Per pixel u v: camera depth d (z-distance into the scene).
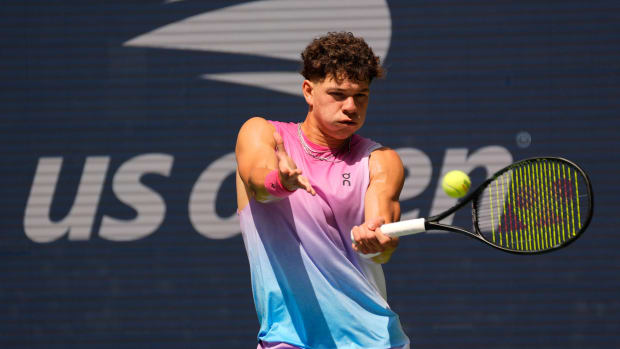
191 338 27.61
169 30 27.88
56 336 27.80
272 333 10.12
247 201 10.33
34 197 27.84
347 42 9.70
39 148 27.92
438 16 27.38
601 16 27.02
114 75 27.94
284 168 8.57
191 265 27.67
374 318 10.32
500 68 27.22
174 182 27.73
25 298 27.88
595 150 26.88
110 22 27.98
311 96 10.07
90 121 27.92
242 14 27.75
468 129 27.22
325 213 9.90
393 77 27.44
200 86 27.81
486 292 27.12
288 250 10.04
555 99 27.06
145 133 27.83
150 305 27.72
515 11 27.23
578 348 26.80
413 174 27.25
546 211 10.83
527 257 27.06
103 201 27.78
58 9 28.08
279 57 27.66
